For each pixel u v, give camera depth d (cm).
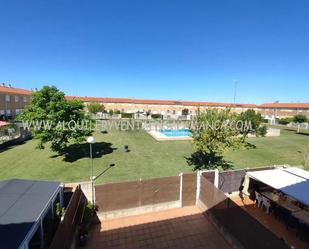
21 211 775
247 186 1527
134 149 2658
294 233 1126
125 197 1229
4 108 5325
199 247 1016
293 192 1109
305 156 2553
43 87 1953
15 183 1009
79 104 2091
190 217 1255
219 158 2334
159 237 1079
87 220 1097
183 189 1344
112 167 1969
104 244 1023
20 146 2778
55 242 749
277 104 9325
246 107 9312
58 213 975
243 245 954
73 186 1167
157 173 1842
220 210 1123
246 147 2991
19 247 607
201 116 1784
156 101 8969
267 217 1270
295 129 5428
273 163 2278
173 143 3075
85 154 2380
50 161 2119
